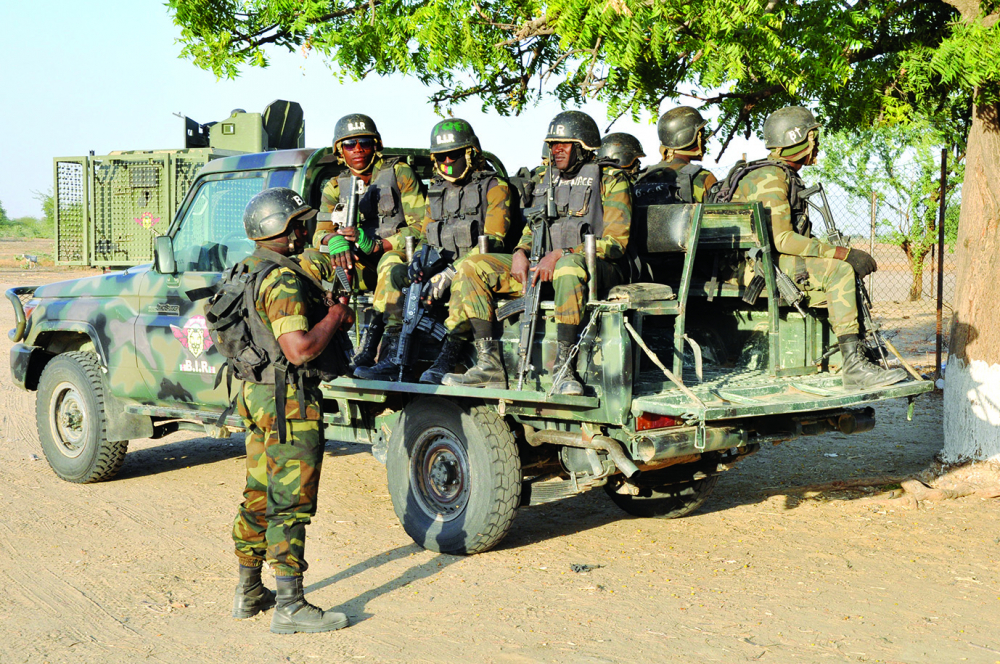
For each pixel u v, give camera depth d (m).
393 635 4.07
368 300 5.60
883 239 19.02
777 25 5.27
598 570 4.93
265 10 6.67
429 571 4.95
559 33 5.37
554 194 5.08
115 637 4.13
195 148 13.12
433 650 3.89
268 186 6.34
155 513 6.25
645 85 6.94
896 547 5.25
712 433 4.58
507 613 4.29
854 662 3.70
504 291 5.20
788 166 5.41
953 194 17.58
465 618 4.25
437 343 5.52
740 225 5.26
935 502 6.19
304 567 4.16
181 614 4.41
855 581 4.68
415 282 5.32
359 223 6.02
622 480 5.50
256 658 3.86
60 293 7.38
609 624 4.13
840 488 6.49
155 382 6.68
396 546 5.43
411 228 5.87
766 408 4.46
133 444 8.73
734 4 4.96
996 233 6.42
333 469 7.60
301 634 4.12
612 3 4.99
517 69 7.43
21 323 7.46
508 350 5.10
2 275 31.36
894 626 4.07
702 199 6.18
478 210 5.50
